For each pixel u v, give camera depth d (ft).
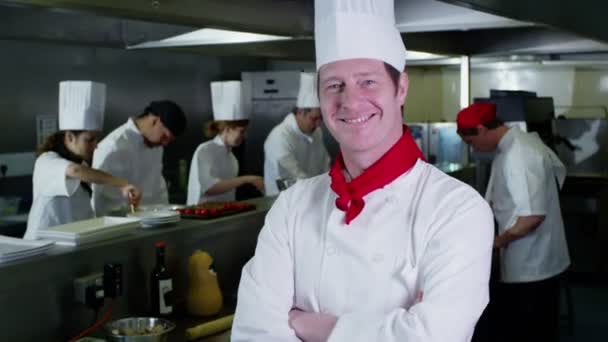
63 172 10.41
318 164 15.90
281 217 4.86
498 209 11.16
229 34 10.53
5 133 14.07
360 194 4.45
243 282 4.80
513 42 14.34
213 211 9.40
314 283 4.56
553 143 17.60
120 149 12.10
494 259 11.66
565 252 11.36
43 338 6.89
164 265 8.01
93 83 10.79
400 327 4.07
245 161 19.43
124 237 7.90
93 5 6.49
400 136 4.58
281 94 18.81
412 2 9.20
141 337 6.64
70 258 7.11
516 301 11.22
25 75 14.37
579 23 10.48
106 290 7.30
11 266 6.52
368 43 4.30
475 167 16.72
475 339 11.51
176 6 7.06
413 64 18.39
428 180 4.49
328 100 4.44
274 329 4.56
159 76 17.75
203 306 8.09
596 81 19.38
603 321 15.52
